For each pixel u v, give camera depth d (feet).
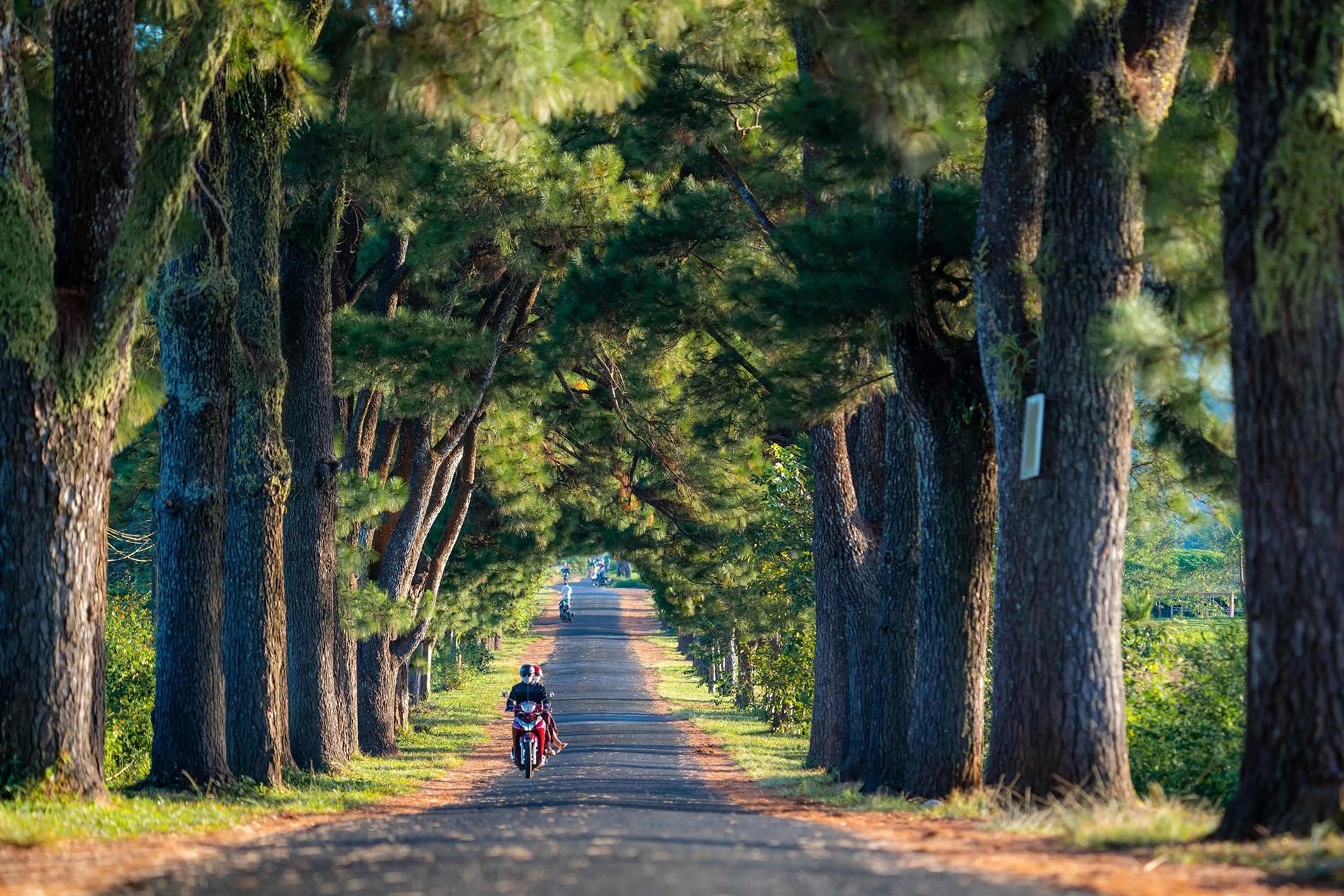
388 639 215.72
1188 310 76.02
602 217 152.25
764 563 267.59
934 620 109.60
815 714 176.65
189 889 47.29
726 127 150.00
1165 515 131.75
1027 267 91.20
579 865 49.70
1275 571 55.57
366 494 184.14
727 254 154.20
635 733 270.05
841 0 74.08
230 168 126.11
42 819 70.95
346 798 120.57
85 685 81.97
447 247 150.41
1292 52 55.72
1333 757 54.19
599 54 88.69
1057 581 83.41
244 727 125.70
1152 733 101.19
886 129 75.10
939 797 107.86
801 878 47.32
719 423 172.65
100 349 81.25
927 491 110.83
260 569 127.54
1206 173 78.23
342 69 102.63
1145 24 83.61
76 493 81.30
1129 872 49.55
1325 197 54.75
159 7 89.97
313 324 157.89
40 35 91.45
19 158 76.84
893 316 105.70
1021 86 91.35
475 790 149.69
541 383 191.31
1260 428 56.08
